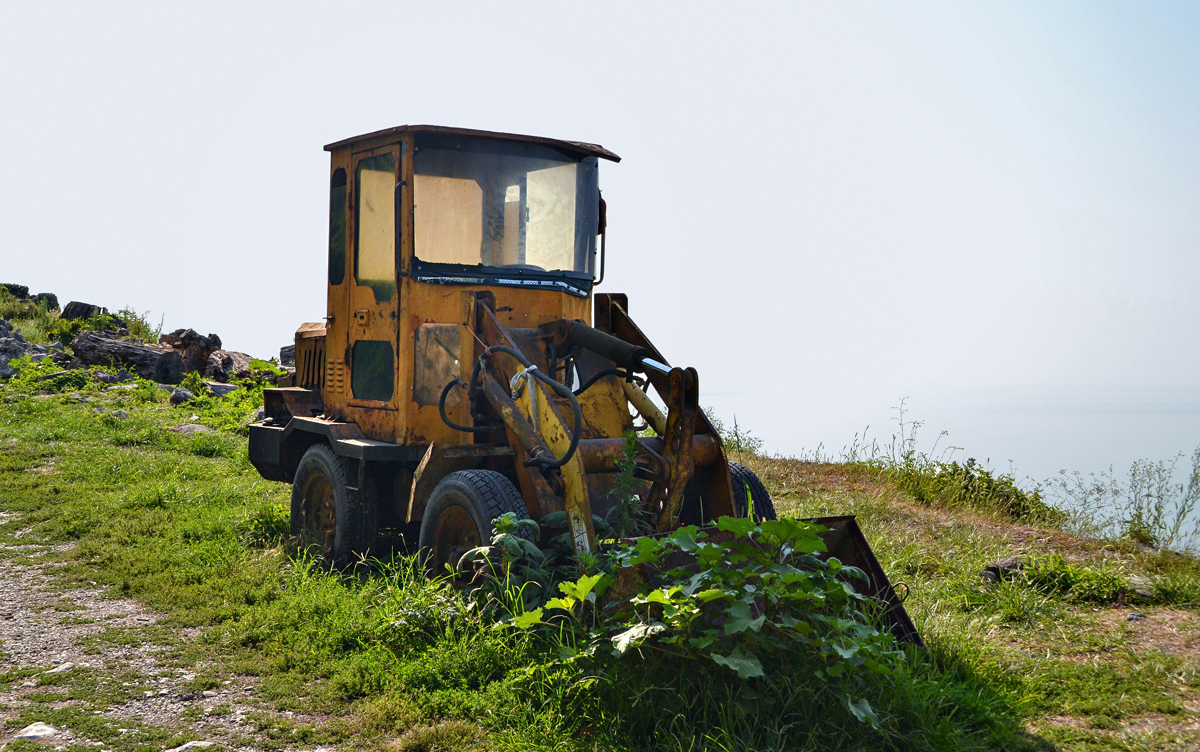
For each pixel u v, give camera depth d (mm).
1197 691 4074
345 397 6391
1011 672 4281
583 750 3414
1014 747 3527
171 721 3719
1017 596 5367
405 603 4699
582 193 6172
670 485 4684
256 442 7512
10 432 11203
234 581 5672
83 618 5035
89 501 7945
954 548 6676
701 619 3619
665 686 3549
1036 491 8578
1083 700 3990
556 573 4617
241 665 4344
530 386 4938
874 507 8070
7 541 6789
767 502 5293
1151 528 7078
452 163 5680
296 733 3617
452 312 5648
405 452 5594
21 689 4023
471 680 4082
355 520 5969
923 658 4129
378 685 4094
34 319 21547
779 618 3588
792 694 3471
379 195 5906
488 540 4664
